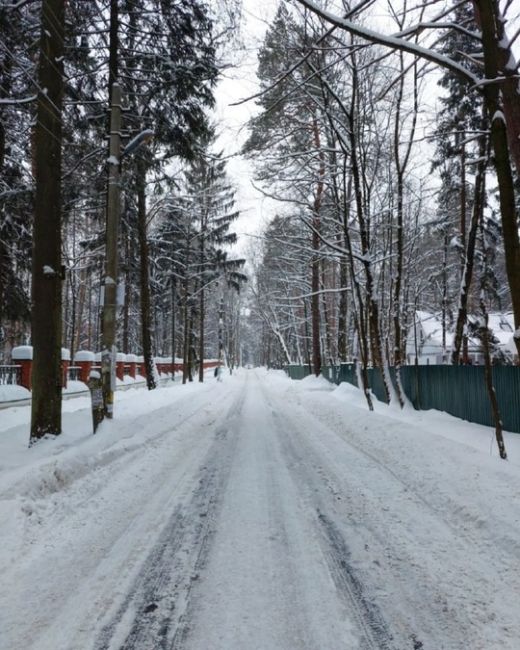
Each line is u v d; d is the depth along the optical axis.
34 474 5.42
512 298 5.86
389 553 3.88
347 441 9.05
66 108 12.05
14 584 3.38
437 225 21.67
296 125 13.38
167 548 4.02
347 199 15.10
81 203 15.70
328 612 3.02
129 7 12.40
